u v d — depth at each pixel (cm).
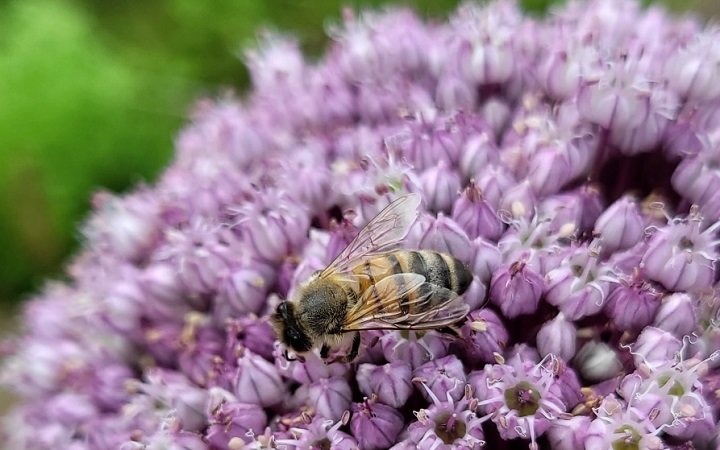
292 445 10
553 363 10
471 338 10
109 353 12
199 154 13
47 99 17
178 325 12
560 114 11
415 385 10
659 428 10
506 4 13
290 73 13
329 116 13
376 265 10
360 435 10
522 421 10
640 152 11
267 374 10
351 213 11
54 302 13
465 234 10
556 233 11
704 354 10
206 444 11
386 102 12
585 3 13
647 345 10
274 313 10
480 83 12
